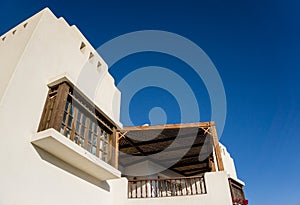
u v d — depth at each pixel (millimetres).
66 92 6266
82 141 6699
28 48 6129
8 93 5242
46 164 5660
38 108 5926
